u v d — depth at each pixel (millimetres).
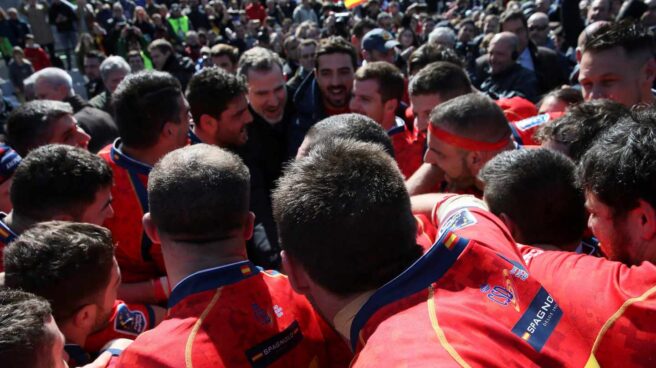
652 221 1006
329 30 11156
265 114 2959
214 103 2336
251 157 2752
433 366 714
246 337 1071
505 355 789
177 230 1159
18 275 1252
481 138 1703
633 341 947
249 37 13508
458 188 1832
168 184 1159
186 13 14828
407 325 811
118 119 1947
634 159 1015
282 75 2988
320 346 1226
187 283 1118
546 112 2711
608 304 984
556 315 884
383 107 2695
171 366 990
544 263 1135
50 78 4297
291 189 995
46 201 1551
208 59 8703
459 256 918
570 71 5254
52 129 2211
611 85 2096
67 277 1256
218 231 1165
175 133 1981
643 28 2107
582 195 1322
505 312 856
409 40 7984
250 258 2205
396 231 944
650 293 956
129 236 1871
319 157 1026
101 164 1656
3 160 1898
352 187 945
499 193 1354
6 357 972
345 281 943
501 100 3053
